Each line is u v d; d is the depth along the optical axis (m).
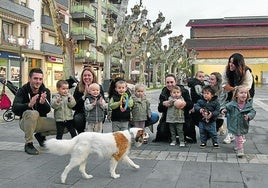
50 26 41.19
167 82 8.10
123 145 5.32
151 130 9.17
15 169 5.96
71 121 7.51
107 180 5.35
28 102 7.40
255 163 6.38
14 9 34.00
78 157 5.15
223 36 84.56
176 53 55.38
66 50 20.31
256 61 77.94
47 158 6.72
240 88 6.94
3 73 33.12
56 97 7.25
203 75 8.95
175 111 7.91
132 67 72.00
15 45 34.16
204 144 7.79
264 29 83.44
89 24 52.22
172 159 6.69
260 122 12.33
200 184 5.16
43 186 5.07
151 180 5.36
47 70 41.62
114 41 28.66
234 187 5.02
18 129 10.72
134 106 8.03
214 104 7.66
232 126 6.96
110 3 61.00
